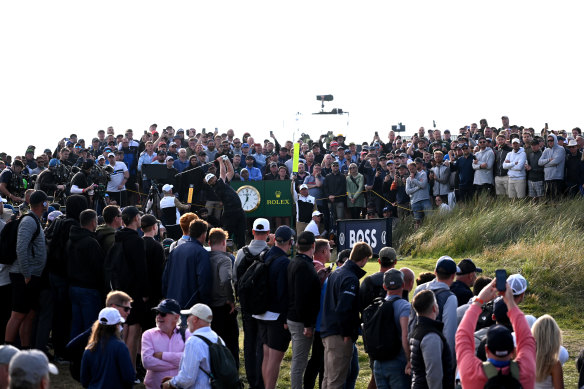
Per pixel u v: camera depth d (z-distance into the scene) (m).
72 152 21.19
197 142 22.50
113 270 8.97
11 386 4.10
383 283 7.57
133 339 9.06
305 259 8.48
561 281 15.31
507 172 19.94
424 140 22.64
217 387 6.52
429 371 6.43
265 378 8.66
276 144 23.41
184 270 8.88
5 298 10.02
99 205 16.11
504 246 17.89
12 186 18.09
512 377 5.46
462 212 20.03
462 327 5.81
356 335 8.23
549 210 18.88
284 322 8.62
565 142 20.20
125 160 22.31
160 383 7.53
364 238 14.74
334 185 20.94
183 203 19.89
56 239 9.51
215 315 9.04
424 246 19.12
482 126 23.27
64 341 9.74
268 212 19.48
